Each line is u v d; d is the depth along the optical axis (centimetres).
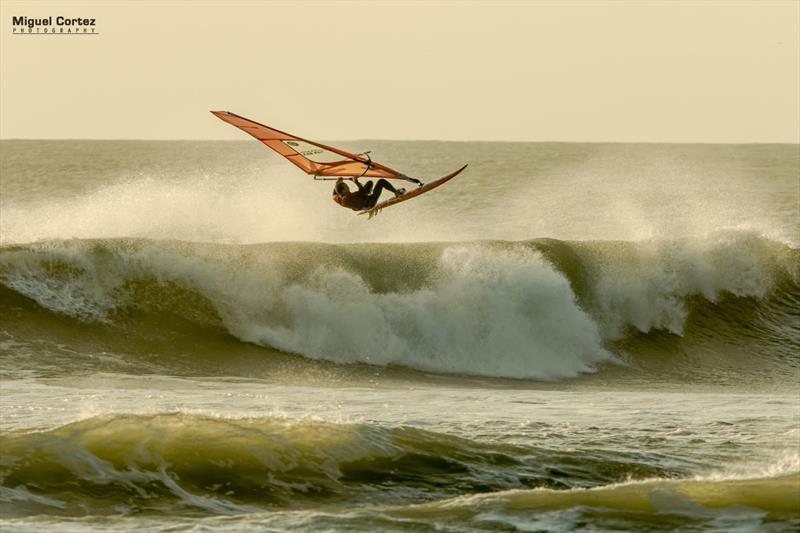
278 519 4053
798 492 4412
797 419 6606
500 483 4741
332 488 4497
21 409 6138
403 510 4178
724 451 5534
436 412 6656
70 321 8575
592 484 4838
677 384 9006
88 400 6631
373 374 8662
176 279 9056
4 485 4241
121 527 3909
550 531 3969
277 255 9338
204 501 4259
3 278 8656
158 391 7219
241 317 9019
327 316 9125
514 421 6309
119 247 9050
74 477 4359
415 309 9331
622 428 6125
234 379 8012
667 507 4228
